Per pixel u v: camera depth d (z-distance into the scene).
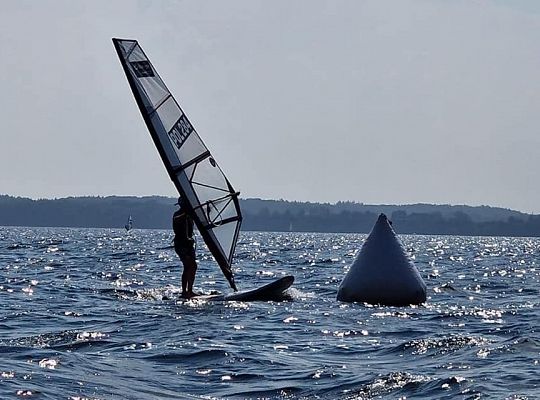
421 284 82.25
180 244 83.94
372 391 42.47
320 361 50.72
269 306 77.38
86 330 61.31
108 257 169.88
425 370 47.22
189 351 52.16
